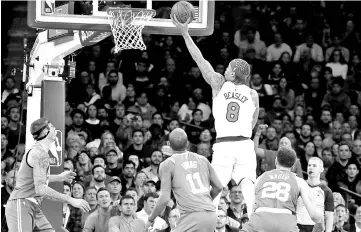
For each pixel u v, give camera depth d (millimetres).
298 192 11391
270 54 24844
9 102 21172
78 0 14477
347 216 16891
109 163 18484
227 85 11828
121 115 21203
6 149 19812
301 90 23609
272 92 23359
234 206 16141
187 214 11125
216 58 24594
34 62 14891
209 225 11117
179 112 22375
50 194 11617
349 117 22672
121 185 17469
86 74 22609
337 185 19688
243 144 11734
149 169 18375
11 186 17219
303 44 24875
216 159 11758
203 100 23047
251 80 23484
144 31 13242
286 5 25797
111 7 13133
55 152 13844
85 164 17984
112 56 23250
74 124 20312
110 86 22438
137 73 23219
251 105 11805
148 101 22562
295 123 21938
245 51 24781
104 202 14961
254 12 25422
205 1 13594
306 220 13445
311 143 20344
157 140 20266
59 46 13930
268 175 11492
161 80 23219
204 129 20531
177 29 13344
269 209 11273
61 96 14039
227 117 11734
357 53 25125
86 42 13719
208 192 11289
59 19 13016
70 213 16391
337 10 25828
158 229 14922
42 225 12031
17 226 11734
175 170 11234
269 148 20156
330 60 24781
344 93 23516
